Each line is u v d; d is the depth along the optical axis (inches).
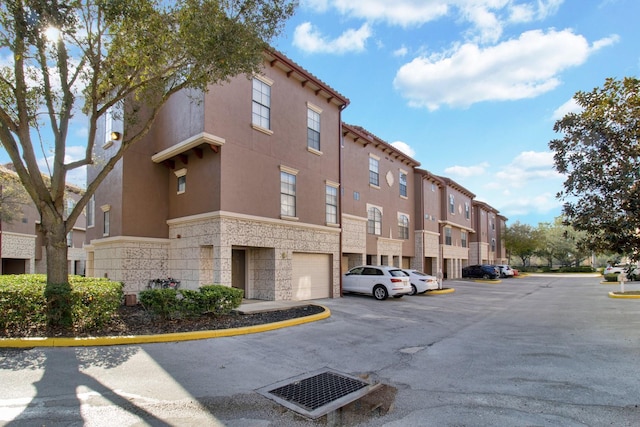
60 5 298.2
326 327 393.4
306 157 644.7
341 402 196.9
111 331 325.1
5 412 176.6
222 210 489.7
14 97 367.2
